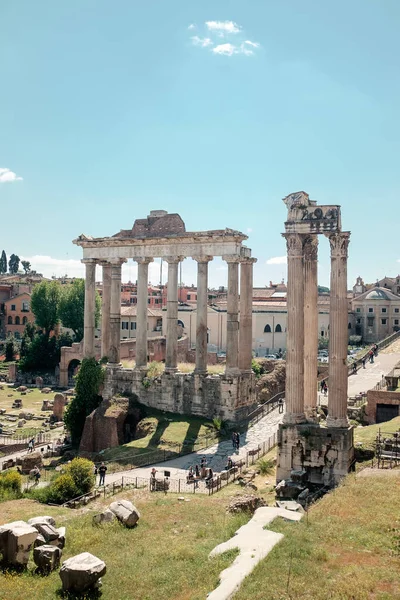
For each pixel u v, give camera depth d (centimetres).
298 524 2309
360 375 7050
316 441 3559
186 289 15538
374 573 1791
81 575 1972
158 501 3253
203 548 2317
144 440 5288
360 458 3700
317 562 1917
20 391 10050
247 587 1759
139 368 6206
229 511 2955
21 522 2402
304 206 3656
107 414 5778
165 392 6003
